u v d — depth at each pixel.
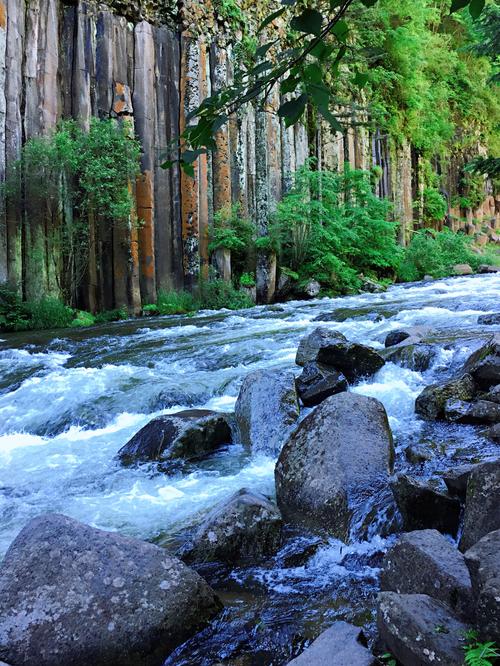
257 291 19.97
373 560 3.59
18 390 8.73
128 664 2.79
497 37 15.90
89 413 7.65
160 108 17.97
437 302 14.48
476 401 6.00
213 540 3.76
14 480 5.68
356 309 14.20
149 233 17.25
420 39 29.62
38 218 15.24
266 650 2.82
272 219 20.97
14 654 2.77
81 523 3.25
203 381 8.39
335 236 21.20
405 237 30.81
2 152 14.54
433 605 2.47
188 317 15.88
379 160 28.95
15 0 14.83
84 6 16.36
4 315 14.41
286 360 9.11
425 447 4.98
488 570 2.34
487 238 39.09
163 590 2.99
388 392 6.73
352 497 4.12
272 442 5.88
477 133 39.19
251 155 20.73
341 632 2.56
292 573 3.54
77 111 16.12
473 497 3.26
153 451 5.91
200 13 18.83
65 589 2.95
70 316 15.30
